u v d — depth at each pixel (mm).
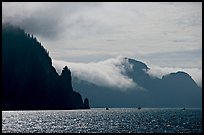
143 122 127875
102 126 107062
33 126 109438
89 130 91500
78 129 95750
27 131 88688
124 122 128750
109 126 107188
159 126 104938
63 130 92000
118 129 94125
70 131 88625
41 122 130875
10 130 92062
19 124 119312
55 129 96250
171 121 133750
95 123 123250
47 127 104875
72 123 124312
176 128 96500
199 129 91438
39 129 96625
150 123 121000
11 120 143250
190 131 84938
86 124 118125
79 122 130500
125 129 93875
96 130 91188
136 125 110938
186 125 108438
